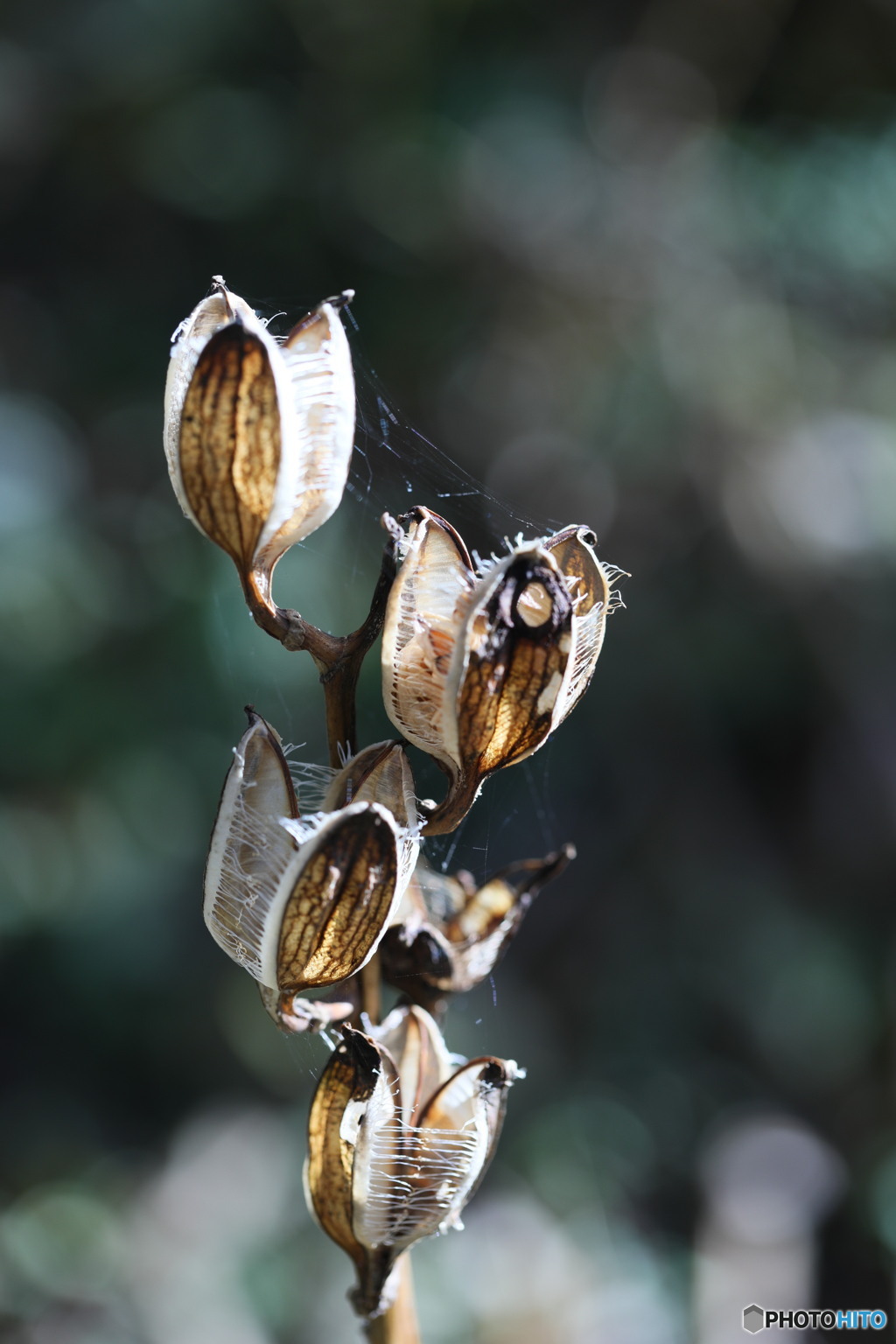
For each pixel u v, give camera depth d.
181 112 1.74
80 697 1.53
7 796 1.54
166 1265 1.45
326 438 0.62
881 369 1.74
